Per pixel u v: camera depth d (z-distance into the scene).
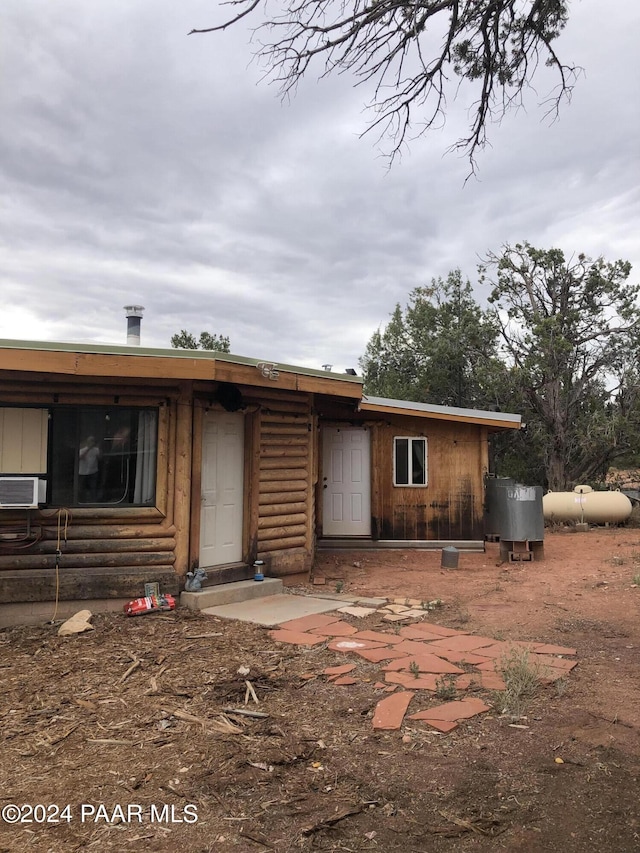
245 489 8.38
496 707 4.36
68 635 6.29
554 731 4.00
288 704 4.45
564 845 2.84
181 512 7.41
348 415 12.61
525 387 20.84
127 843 2.84
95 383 7.26
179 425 7.46
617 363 21.08
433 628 6.46
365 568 10.61
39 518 7.07
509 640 6.07
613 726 4.07
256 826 2.98
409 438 12.55
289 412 8.98
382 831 2.95
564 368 21.02
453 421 12.41
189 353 6.90
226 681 4.90
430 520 12.48
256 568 8.24
